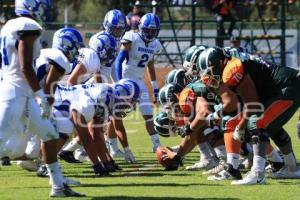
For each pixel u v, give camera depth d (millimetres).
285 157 16234
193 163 19453
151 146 24734
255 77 14875
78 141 19141
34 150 16594
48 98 13805
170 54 41969
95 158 16578
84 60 17578
